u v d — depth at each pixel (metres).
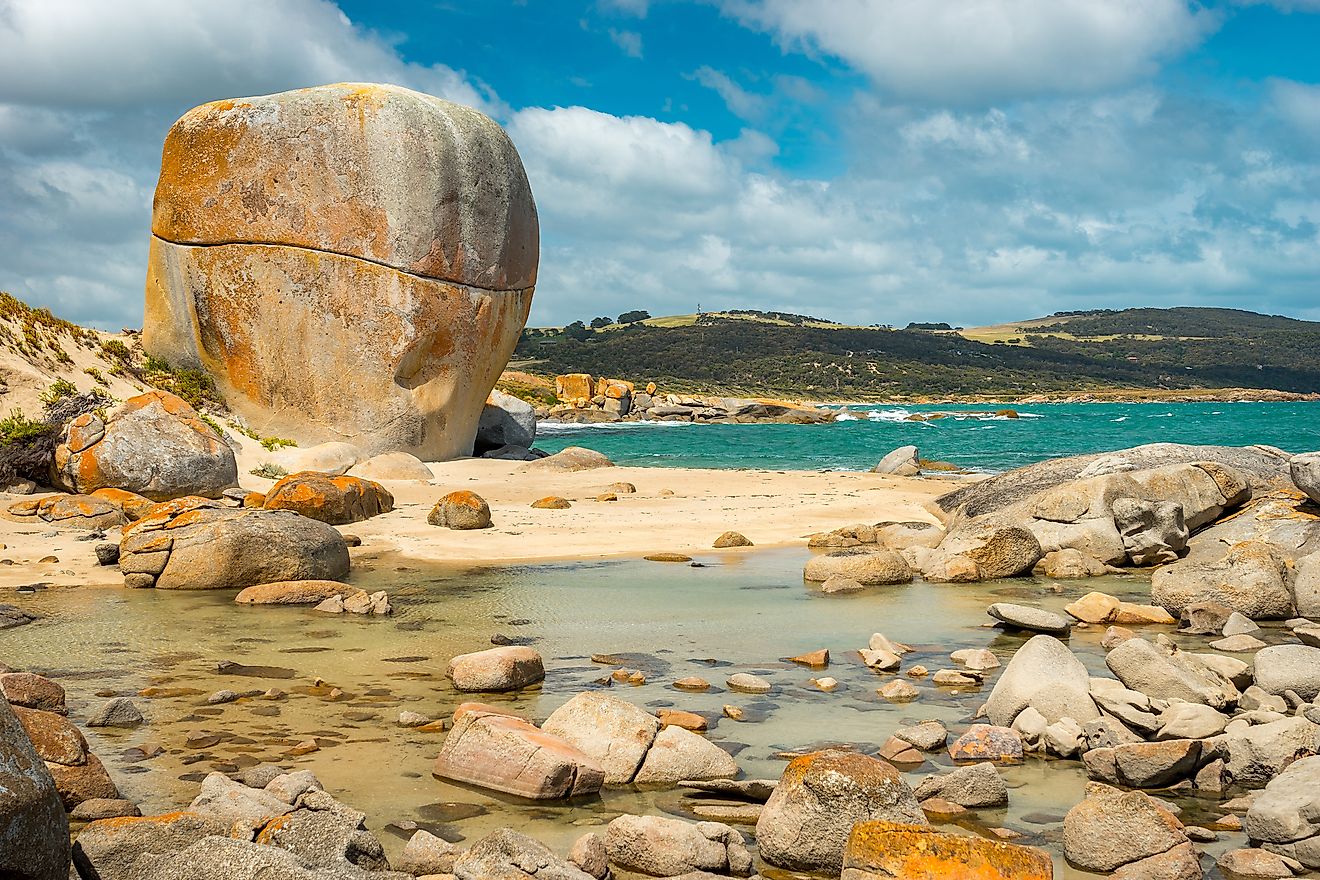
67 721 6.23
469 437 31.28
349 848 4.95
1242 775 6.54
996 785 6.16
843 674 9.12
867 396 143.62
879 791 5.43
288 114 28.27
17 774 4.13
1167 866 5.16
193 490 19.67
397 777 6.52
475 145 29.06
